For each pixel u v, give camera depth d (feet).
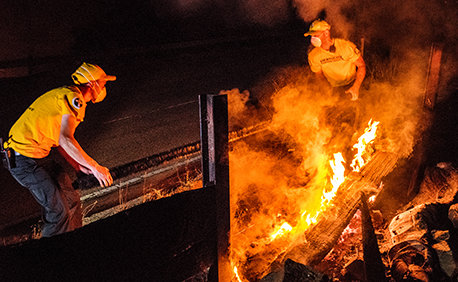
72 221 10.46
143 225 8.23
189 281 9.74
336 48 15.44
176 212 8.69
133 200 13.96
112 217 7.73
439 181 15.02
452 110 16.71
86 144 17.38
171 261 9.01
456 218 11.53
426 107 16.49
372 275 10.05
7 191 13.87
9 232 12.05
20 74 21.59
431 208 12.09
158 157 16.74
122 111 20.94
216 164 9.01
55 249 7.11
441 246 10.30
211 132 8.75
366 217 12.18
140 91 23.62
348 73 16.06
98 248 7.70
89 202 13.55
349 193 13.46
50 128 9.61
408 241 10.85
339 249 12.39
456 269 9.68
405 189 15.99
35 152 9.68
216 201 9.34
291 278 8.86
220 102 8.55
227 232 9.93
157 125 19.80
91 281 7.80
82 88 10.06
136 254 8.33
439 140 16.14
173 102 22.59
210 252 9.77
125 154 16.78
